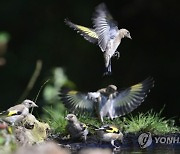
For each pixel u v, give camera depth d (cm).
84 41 2062
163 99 2017
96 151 771
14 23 2052
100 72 2058
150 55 2097
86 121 1202
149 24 2112
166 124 1238
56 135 1142
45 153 773
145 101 1956
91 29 1044
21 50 2033
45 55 2030
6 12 2050
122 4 2117
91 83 2048
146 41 2114
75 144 1090
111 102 1116
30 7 2062
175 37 2100
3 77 1972
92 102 1120
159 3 2091
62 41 2059
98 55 2066
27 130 1071
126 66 2084
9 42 2025
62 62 2038
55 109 1354
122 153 1021
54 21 2073
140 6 2103
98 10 966
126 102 1118
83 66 2052
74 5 2073
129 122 1220
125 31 1009
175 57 2084
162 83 2050
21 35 2055
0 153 838
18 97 1947
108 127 1086
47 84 1577
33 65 2000
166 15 2102
